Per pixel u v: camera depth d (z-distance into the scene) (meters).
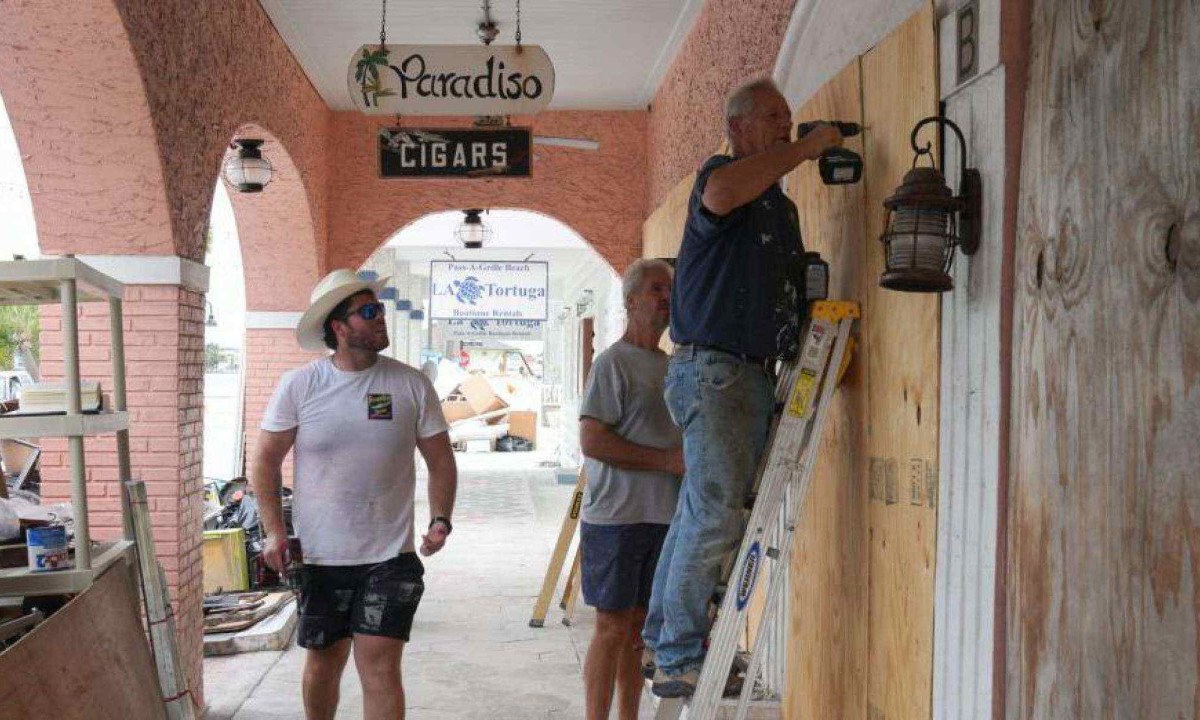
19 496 4.76
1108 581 2.15
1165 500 1.96
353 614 3.90
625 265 10.38
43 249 5.27
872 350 3.44
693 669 3.30
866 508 3.48
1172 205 1.96
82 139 5.02
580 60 8.81
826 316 3.42
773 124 3.33
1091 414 2.23
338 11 7.56
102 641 2.97
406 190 10.33
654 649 3.68
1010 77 2.65
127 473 3.56
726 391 3.24
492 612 7.37
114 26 4.58
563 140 8.87
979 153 2.83
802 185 4.27
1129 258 2.10
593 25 7.93
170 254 5.34
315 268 9.91
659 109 9.45
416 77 6.62
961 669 2.85
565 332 24.08
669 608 3.32
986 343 2.77
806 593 4.09
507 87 6.64
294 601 7.32
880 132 3.42
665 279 4.19
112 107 4.91
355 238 10.30
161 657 3.51
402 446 4.00
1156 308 2.00
